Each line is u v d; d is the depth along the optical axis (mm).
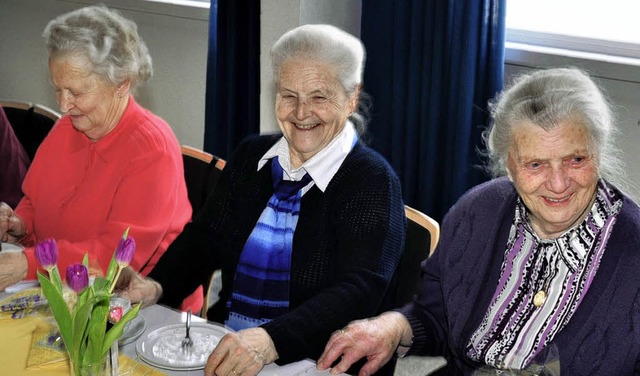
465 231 1690
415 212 1937
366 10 3174
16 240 2268
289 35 1854
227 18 3672
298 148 1877
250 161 2031
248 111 3730
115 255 1332
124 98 2131
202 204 2371
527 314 1565
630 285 1470
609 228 1493
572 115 1383
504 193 1669
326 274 1849
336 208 1856
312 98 1826
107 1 4480
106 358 1337
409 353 1746
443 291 1710
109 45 2029
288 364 1573
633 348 1466
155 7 4266
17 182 2705
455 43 2934
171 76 4375
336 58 1815
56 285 1319
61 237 2180
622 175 1571
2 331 1590
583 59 2908
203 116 4324
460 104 2965
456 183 3033
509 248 1615
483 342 1609
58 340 1542
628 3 3004
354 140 1938
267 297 1889
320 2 3309
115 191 2117
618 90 2855
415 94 3109
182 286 2016
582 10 3107
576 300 1510
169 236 2178
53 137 2250
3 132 2695
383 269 1794
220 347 1496
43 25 4793
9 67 5066
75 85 2029
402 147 3203
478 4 2889
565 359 1504
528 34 3180
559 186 1405
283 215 1900
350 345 1577
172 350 1529
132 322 1628
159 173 2111
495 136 1494
